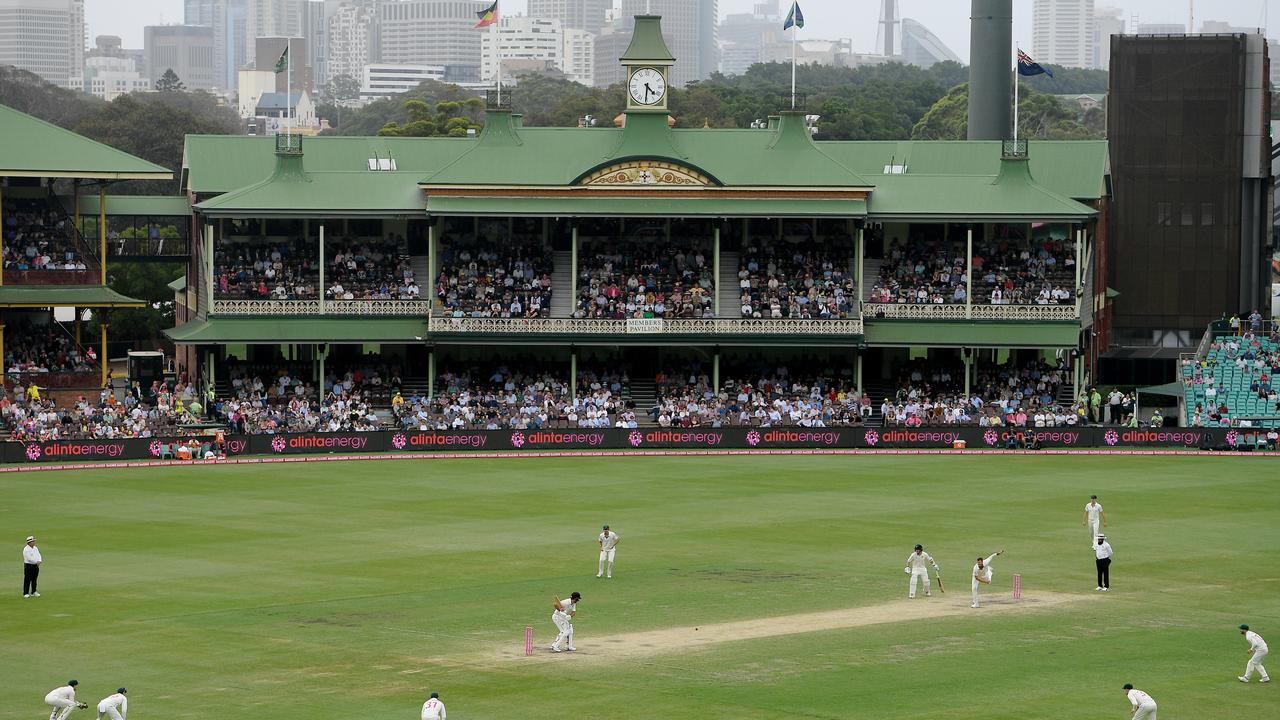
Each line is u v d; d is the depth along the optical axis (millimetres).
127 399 112938
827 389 117438
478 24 120625
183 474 95125
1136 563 68938
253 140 129625
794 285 120062
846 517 80188
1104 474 95875
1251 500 85938
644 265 121250
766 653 52969
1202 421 114812
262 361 118438
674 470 97500
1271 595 62750
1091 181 129000
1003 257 122250
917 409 112562
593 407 113250
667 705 46656
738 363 119812
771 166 120500
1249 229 138000
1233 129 136500
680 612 59156
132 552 70438
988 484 91625
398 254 122625
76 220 126562
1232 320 132250
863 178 119500
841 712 45969
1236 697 48031
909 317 118000
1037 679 49750
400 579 65000
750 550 71438
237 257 120562
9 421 106188
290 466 98812
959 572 66688
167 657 52312
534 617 58281
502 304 117750
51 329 121688
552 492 88438
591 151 122625
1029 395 116500
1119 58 137125
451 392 114750
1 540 73188
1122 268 138625
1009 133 156375
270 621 57469
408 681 49406
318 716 45594
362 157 129625
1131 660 52375
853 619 58188
